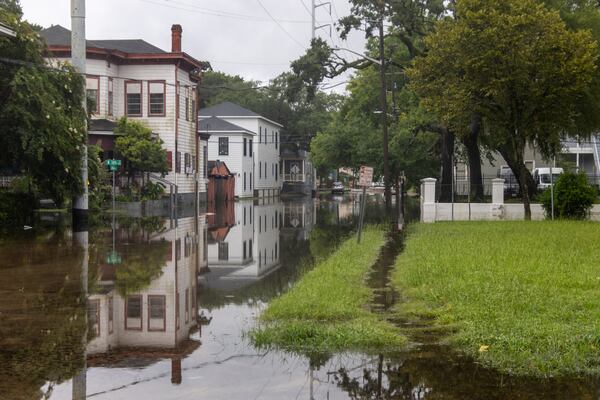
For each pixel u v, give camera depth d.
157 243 22.58
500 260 14.95
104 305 11.76
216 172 60.88
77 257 18.28
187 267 16.95
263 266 17.41
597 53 31.41
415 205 56.25
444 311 10.28
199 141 54.56
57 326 10.00
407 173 52.88
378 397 6.79
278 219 36.97
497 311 9.84
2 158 27.02
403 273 14.18
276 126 89.12
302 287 12.55
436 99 28.69
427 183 34.72
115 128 41.88
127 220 34.09
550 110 28.55
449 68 28.20
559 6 34.22
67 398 6.70
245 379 7.42
